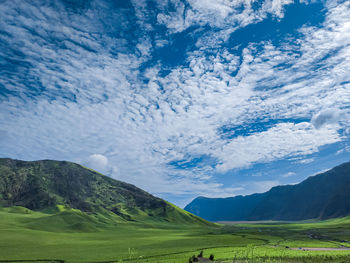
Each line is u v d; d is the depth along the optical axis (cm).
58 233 18438
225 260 7194
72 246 12406
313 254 8606
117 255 9550
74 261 8588
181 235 19625
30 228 19375
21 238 14650
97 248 11744
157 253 9975
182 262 7750
